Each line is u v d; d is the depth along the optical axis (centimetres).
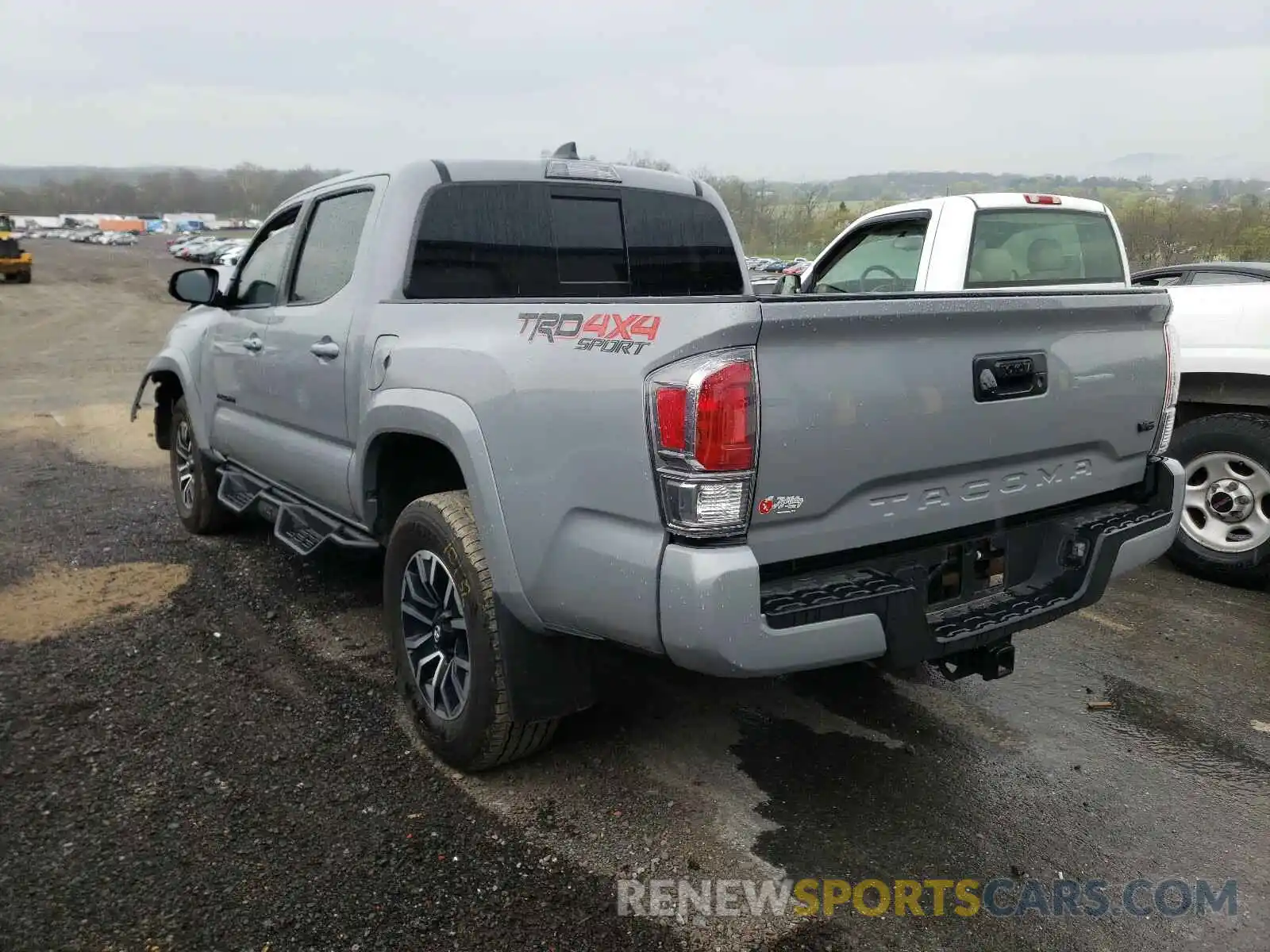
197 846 267
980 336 260
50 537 565
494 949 230
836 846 273
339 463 368
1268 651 420
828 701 364
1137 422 313
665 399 222
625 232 419
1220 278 570
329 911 242
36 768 306
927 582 265
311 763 312
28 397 1147
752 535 228
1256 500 493
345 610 447
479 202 374
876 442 241
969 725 348
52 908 240
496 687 283
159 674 377
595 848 270
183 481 574
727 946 233
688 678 382
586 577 245
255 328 445
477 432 274
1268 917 247
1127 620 458
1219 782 312
